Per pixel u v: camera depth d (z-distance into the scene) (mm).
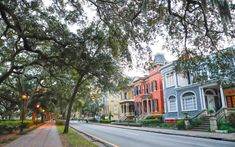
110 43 10742
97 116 61594
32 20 10500
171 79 29266
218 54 9766
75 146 10844
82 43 10305
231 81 11766
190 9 8711
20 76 26125
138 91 41844
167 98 29766
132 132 21641
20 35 10570
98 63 10695
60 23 10492
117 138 15867
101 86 20219
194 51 10016
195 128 20750
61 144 11859
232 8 7855
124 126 32875
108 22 10047
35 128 27641
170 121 28609
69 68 13031
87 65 10641
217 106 24609
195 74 10625
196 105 24500
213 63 10078
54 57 11375
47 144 11930
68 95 32469
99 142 13648
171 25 9383
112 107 56969
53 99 37938
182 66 10445
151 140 14281
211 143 12414
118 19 9766
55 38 10625
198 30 9352
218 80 11805
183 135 17297
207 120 20797
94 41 10523
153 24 9383
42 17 10508
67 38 10234
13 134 19016
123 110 48625
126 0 9148
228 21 6309
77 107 54844
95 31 10492
